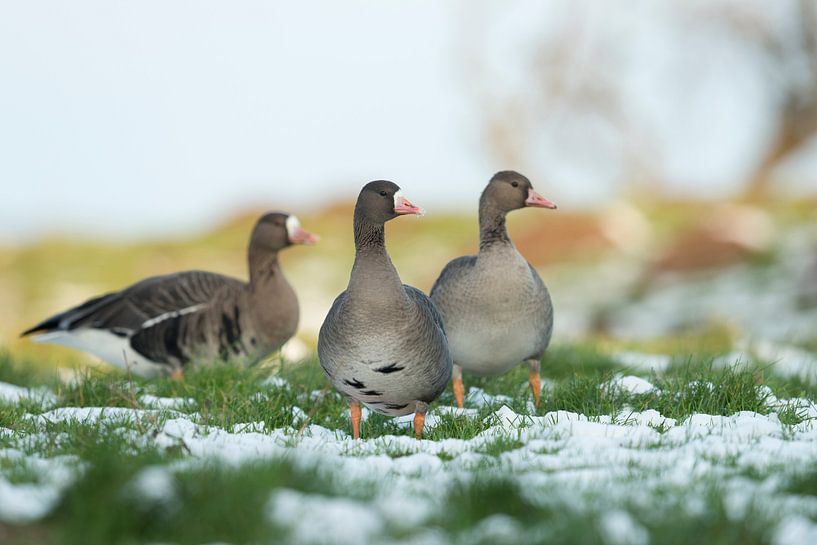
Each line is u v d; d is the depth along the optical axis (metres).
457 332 13.07
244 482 7.51
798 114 65.25
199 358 16.55
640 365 16.41
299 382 13.96
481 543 6.78
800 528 7.05
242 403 12.59
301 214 54.56
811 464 8.56
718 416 11.56
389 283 10.66
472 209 54.28
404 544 6.90
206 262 47.09
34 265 46.78
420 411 11.34
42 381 16.58
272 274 16.75
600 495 7.64
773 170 66.12
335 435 11.73
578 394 12.80
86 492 7.39
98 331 16.70
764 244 38.97
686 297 35.03
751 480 8.30
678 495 7.62
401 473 9.02
